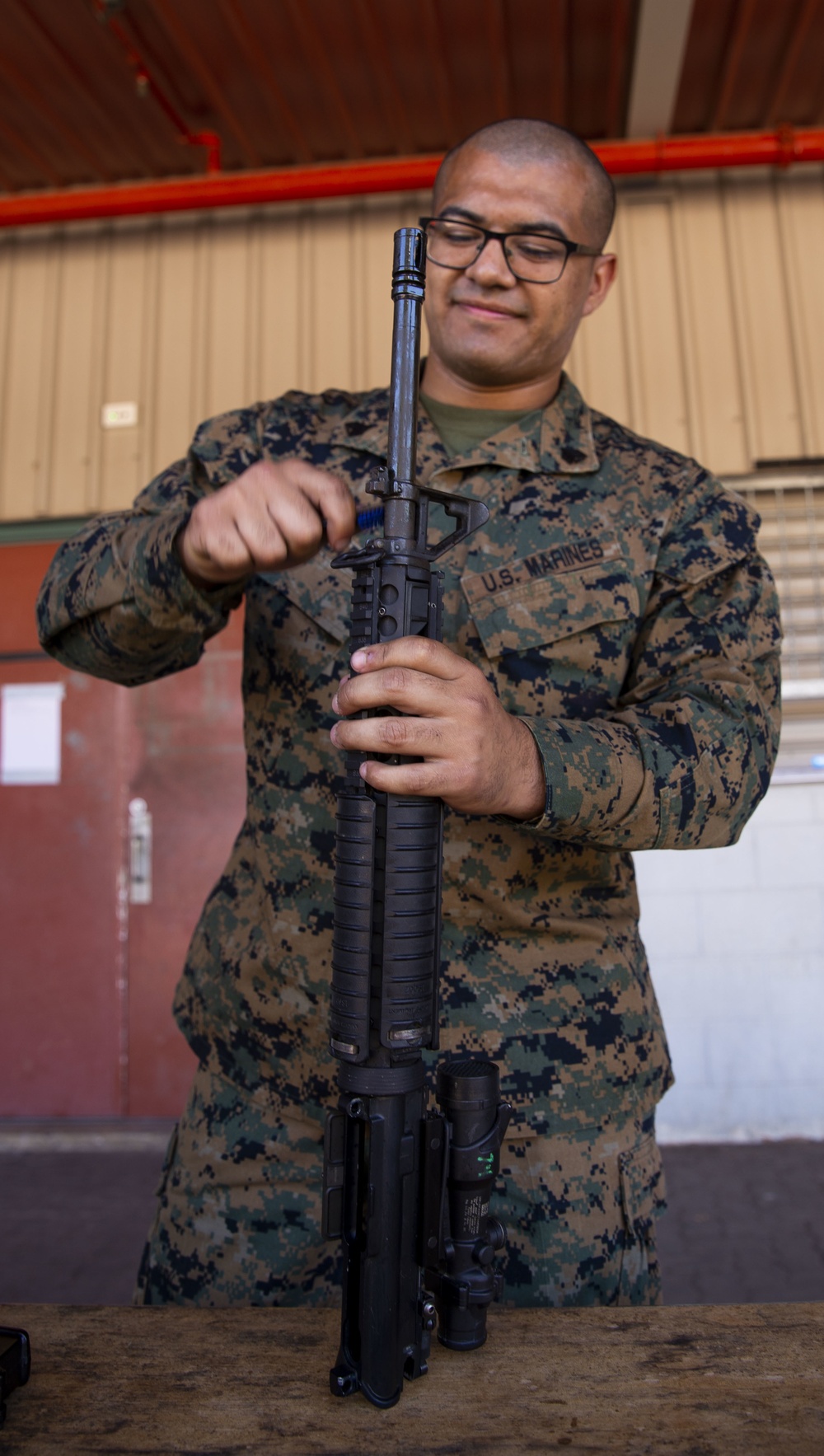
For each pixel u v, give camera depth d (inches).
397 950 27.5
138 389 161.2
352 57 134.1
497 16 124.8
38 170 159.8
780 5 126.3
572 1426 26.1
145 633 38.4
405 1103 28.0
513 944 41.9
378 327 157.5
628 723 37.4
